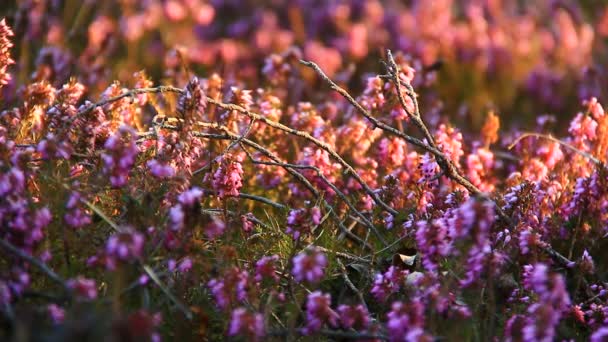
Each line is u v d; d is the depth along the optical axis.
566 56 16.39
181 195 5.43
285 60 12.47
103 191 6.31
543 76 15.38
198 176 7.86
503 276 6.38
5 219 5.32
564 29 16.83
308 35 17.48
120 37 14.19
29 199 5.54
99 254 5.43
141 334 4.07
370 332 5.65
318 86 13.40
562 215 7.78
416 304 5.22
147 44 14.46
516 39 16.69
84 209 6.11
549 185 8.28
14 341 4.41
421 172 7.41
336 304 6.95
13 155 5.75
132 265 5.52
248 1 17.73
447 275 6.04
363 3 17.81
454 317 5.55
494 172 10.21
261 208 8.70
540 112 14.69
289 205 8.07
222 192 6.86
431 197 7.34
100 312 4.64
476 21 16.97
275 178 8.95
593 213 7.22
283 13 18.02
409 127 11.73
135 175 6.32
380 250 7.10
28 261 5.30
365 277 7.00
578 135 9.57
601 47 17.42
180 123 6.22
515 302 6.28
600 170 7.16
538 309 5.20
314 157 8.57
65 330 4.02
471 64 15.59
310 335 5.64
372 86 9.20
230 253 6.04
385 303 6.47
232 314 5.40
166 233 5.60
